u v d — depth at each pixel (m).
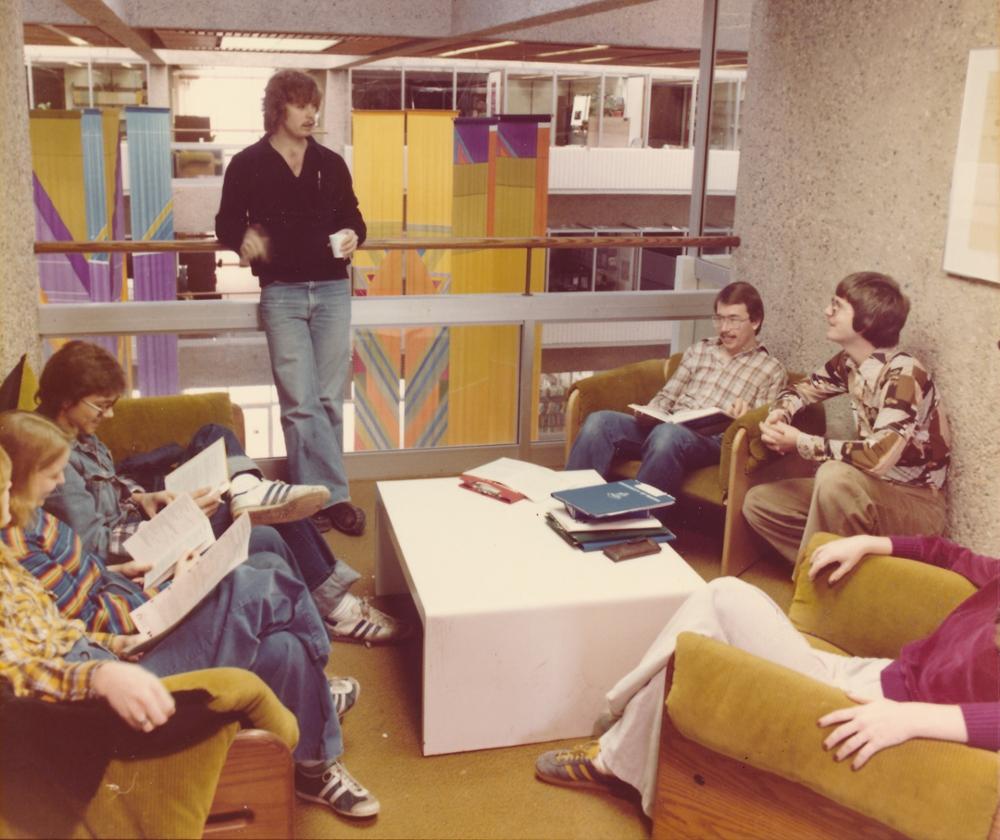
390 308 4.55
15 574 1.80
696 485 3.78
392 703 2.86
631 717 2.31
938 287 3.45
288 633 2.26
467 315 4.66
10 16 3.53
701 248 5.70
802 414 3.74
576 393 4.08
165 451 3.32
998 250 3.13
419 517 3.08
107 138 11.54
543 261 7.70
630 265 16.81
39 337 4.05
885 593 2.33
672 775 2.10
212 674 1.82
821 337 4.18
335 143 18.19
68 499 2.43
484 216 9.36
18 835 1.64
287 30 7.91
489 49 10.19
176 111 17.69
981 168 3.19
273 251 3.90
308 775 2.37
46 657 1.74
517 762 2.59
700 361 4.04
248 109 17.89
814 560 2.43
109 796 1.70
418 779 2.51
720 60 5.56
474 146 9.29
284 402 4.06
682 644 1.96
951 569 2.30
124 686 1.67
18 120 3.64
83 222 11.48
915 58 3.51
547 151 8.92
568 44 9.04
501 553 2.83
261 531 2.75
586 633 2.61
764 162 4.51
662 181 17.03
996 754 1.66
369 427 5.04
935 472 3.31
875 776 1.71
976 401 3.28
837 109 3.97
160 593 2.32
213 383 11.68
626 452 3.94
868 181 3.81
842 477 3.18
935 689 1.97
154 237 12.55
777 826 1.93
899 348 3.64
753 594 2.20
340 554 3.91
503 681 2.60
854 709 1.75
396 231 11.76
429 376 5.05
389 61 17.81
